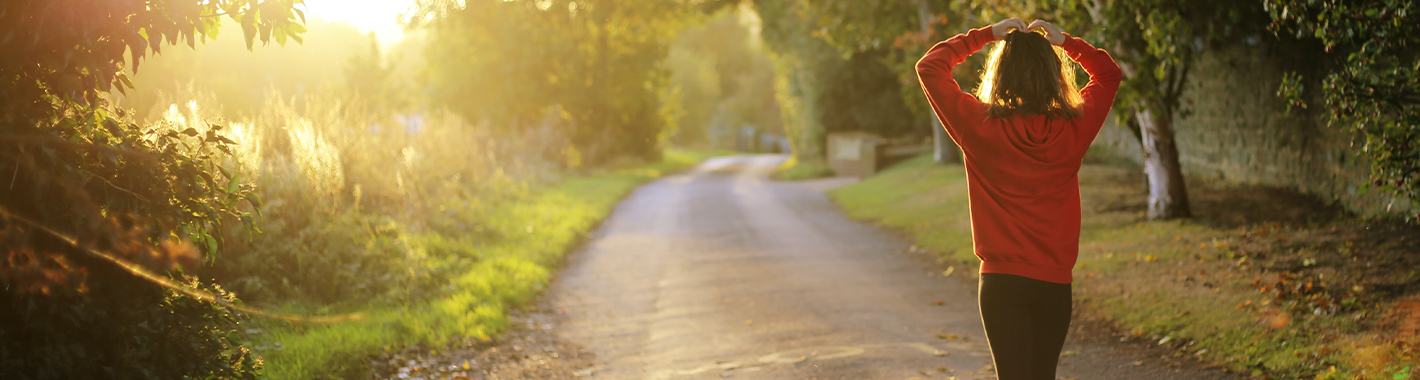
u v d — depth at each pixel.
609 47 42.81
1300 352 4.81
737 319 7.16
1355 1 4.64
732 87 96.50
